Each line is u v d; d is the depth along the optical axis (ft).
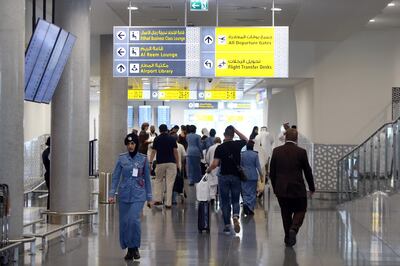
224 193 44.32
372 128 76.74
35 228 40.60
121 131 72.69
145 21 63.67
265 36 52.75
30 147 70.13
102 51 72.33
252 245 39.34
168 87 127.95
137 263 33.01
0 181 33.42
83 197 48.60
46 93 44.98
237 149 44.09
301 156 39.04
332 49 77.41
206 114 163.73
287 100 104.22
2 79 33.53
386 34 76.38
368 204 47.44
